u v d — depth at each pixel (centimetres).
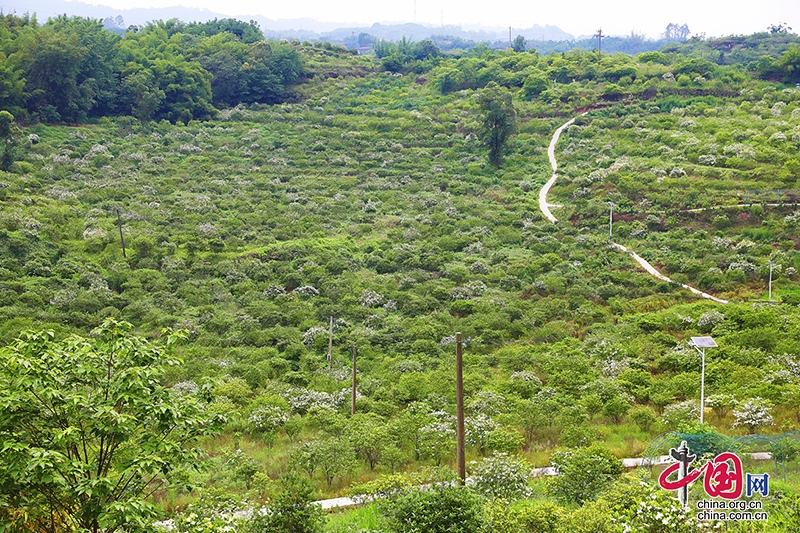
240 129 10312
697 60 11481
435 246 6438
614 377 3525
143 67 10656
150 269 5509
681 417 2875
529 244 6531
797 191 6631
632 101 10612
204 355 4141
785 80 11200
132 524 1274
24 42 9419
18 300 4659
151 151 8994
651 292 5275
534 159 9131
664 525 1603
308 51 14062
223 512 1888
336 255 6128
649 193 7138
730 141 8206
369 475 2544
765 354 3634
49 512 1279
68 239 5944
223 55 11838
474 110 10825
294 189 8169
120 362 1356
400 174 8825
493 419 2944
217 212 7138
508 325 4656
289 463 2519
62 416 1285
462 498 1652
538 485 2300
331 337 4150
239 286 5375
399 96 12088
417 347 4331
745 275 5294
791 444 2189
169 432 1370
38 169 7662
